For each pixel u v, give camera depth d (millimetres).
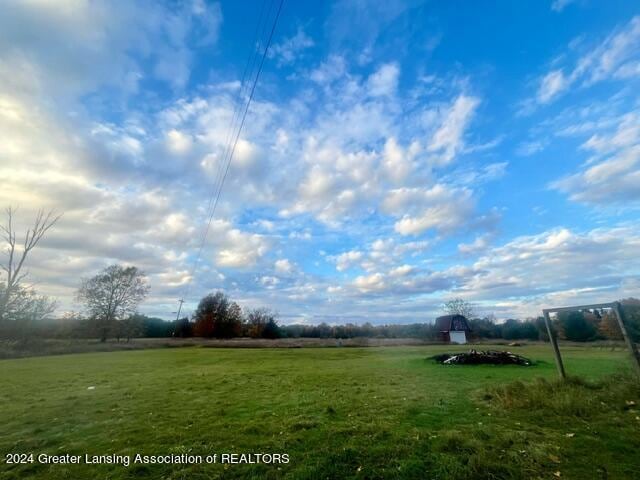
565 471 4242
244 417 7367
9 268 32719
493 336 58875
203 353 31812
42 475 4734
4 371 17922
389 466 4547
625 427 5520
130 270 50219
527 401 7203
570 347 32562
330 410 7691
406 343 46000
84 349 35250
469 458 4609
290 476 4410
